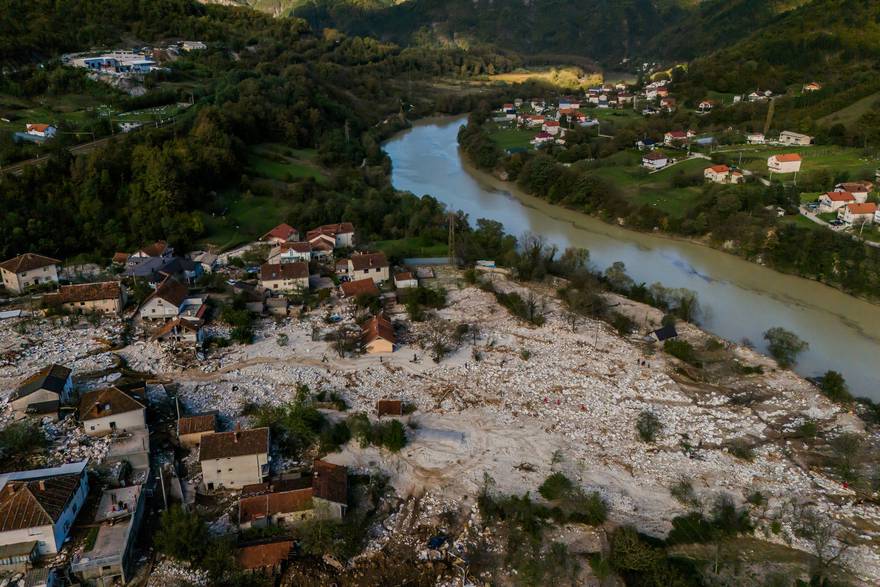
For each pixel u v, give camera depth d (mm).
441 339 108875
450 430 84688
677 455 81438
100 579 58219
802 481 77250
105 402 78375
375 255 132875
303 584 59938
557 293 129750
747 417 90125
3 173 144250
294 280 125625
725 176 183875
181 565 60594
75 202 141625
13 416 80062
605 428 86688
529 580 61156
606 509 71438
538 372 99938
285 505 66688
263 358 101000
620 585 61219
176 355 99625
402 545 65438
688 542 67062
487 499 71125
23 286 116875
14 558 58062
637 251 159875
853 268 134500
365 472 75688
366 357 102438
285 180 184125
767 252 148875
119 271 127188
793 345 103625
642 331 114812
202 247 144250
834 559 64125
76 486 64562
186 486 71438
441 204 180500
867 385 100188
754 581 62031
